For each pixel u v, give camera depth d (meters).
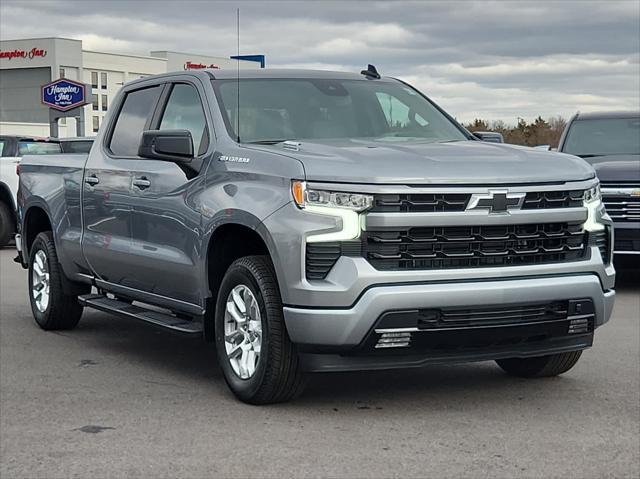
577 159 6.18
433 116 7.33
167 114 7.16
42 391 6.35
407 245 5.45
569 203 5.86
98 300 7.88
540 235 5.74
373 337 5.37
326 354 5.53
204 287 6.34
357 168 5.46
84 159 8.05
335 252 5.42
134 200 7.09
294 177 5.54
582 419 5.63
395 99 7.30
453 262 5.54
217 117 6.54
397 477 4.59
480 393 6.27
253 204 5.75
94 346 7.97
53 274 8.46
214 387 6.46
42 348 7.87
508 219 5.60
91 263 7.82
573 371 6.91
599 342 7.98
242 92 6.79
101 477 4.61
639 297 10.83
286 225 5.51
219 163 6.24
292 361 5.71
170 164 6.78
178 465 4.78
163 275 6.79
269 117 6.63
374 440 5.20
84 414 5.75
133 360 7.39
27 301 10.48
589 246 5.96
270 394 5.79
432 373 6.87
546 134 44.72
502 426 5.48
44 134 75.00
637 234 10.71
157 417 5.68
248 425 5.49
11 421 5.61
